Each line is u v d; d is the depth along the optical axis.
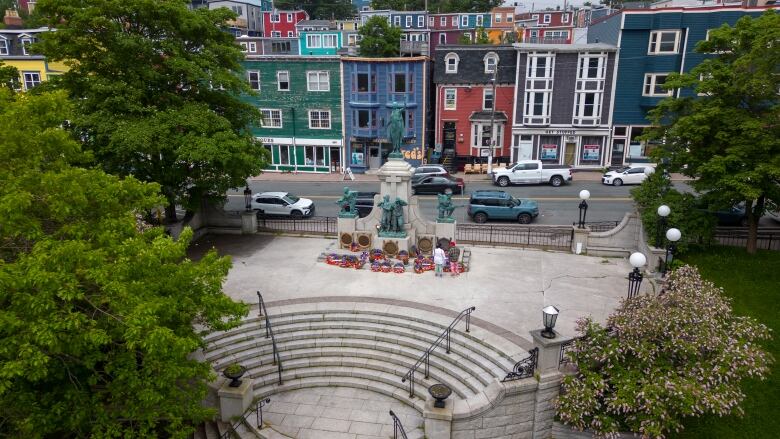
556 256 22.59
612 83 40.75
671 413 12.12
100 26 19.81
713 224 19.70
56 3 19.62
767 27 17.72
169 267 10.77
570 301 17.84
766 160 17.75
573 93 41.25
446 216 22.06
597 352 12.73
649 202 21.33
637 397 11.85
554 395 13.05
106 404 10.27
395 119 21.59
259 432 13.17
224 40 23.92
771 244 20.53
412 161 44.34
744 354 12.01
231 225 26.02
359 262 20.98
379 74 42.62
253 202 29.64
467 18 72.12
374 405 14.34
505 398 12.80
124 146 18.84
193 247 23.86
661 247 20.12
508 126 43.47
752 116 18.47
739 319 13.61
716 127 18.91
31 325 8.00
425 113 43.78
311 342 16.16
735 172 18.30
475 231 25.80
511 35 59.72
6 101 10.60
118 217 10.66
